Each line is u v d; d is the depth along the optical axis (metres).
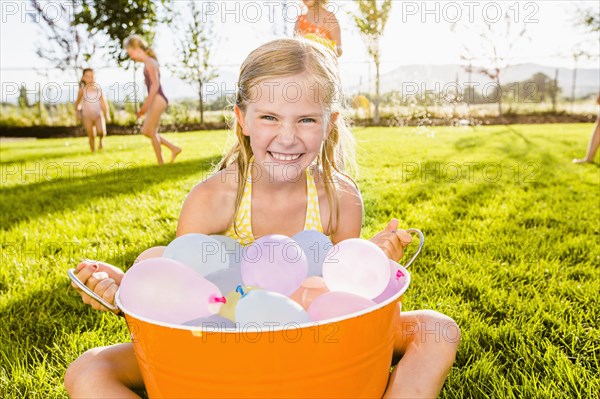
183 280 1.25
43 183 5.33
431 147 7.79
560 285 2.45
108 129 12.95
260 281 1.34
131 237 3.30
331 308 1.24
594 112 14.32
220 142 9.09
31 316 2.28
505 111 14.16
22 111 13.13
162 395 1.22
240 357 1.08
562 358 1.82
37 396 1.72
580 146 7.78
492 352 1.89
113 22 13.19
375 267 1.35
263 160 1.69
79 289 1.47
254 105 1.65
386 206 3.90
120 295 1.28
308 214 1.91
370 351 1.21
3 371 1.85
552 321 2.11
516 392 1.68
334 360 1.14
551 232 3.28
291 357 1.09
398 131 10.74
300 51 1.66
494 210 3.81
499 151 7.21
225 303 1.30
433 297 2.31
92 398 1.34
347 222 1.98
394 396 1.37
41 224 3.70
